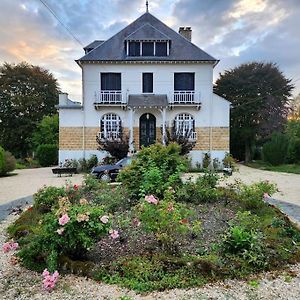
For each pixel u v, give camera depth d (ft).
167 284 14.62
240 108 118.83
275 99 120.16
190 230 19.99
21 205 34.40
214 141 85.10
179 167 30.48
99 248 18.54
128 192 28.60
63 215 15.88
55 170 69.41
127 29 90.17
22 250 17.58
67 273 16.01
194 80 85.20
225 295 13.92
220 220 23.48
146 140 85.46
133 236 19.93
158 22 91.91
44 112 148.05
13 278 15.79
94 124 84.43
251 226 20.44
